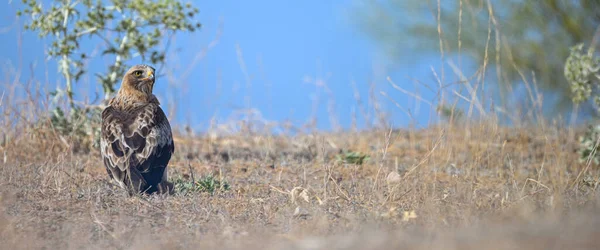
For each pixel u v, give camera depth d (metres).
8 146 37.19
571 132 40.16
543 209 24.64
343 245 18.55
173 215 25.94
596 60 39.75
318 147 42.06
